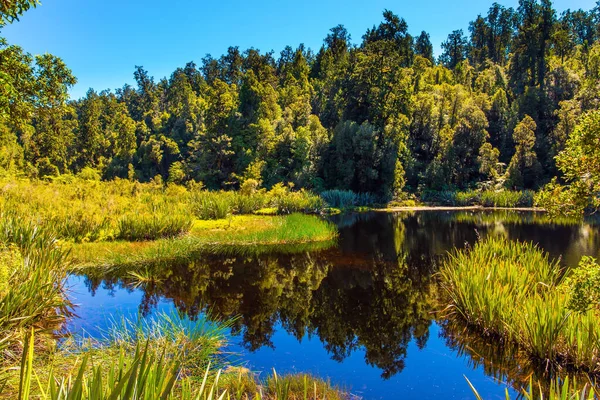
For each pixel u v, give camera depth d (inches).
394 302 377.7
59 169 2292.1
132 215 626.5
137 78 3939.5
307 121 2031.3
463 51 3627.0
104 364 196.2
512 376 228.1
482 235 766.5
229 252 585.0
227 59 3484.3
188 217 702.5
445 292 380.8
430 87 2220.7
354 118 1815.9
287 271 491.8
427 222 1025.5
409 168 1772.9
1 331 205.8
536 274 327.3
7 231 389.7
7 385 165.3
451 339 285.6
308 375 219.8
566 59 2506.2
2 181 930.1
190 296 377.1
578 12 3122.5
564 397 116.8
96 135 2689.5
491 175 1688.0
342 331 306.0
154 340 233.1
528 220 1013.2
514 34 3065.9
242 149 1852.9
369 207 1480.1
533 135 1603.1
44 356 206.7
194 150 2306.8
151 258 497.7
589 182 161.6
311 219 832.9
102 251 496.1
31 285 248.2
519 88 2297.0
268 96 2085.4
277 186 1191.6
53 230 470.3
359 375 231.1
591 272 158.7
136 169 2514.8
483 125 1780.3
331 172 1681.8
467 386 218.8
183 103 2970.0
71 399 84.5
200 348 232.1
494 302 273.0
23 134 2395.4
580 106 1626.5
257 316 335.3
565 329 223.9
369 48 1806.1
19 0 267.4
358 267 515.8
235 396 187.0
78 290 377.7
